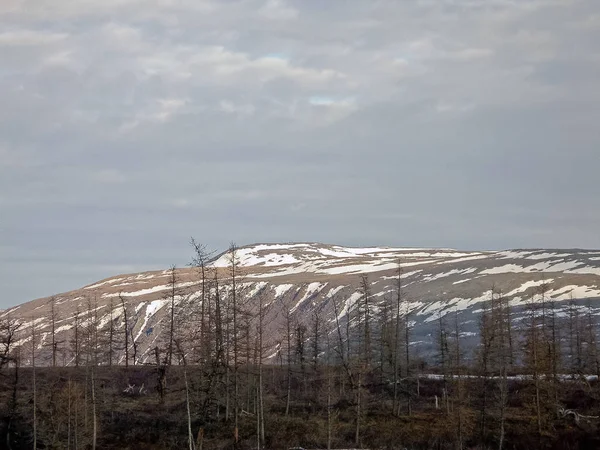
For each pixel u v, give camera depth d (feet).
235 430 239.09
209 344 242.37
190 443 217.36
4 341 257.75
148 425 254.88
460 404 243.40
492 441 240.94
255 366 270.67
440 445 240.53
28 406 258.57
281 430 251.19
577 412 254.27
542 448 232.12
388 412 270.05
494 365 287.28
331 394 261.03
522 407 261.03
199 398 258.57
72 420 241.35
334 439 244.22
